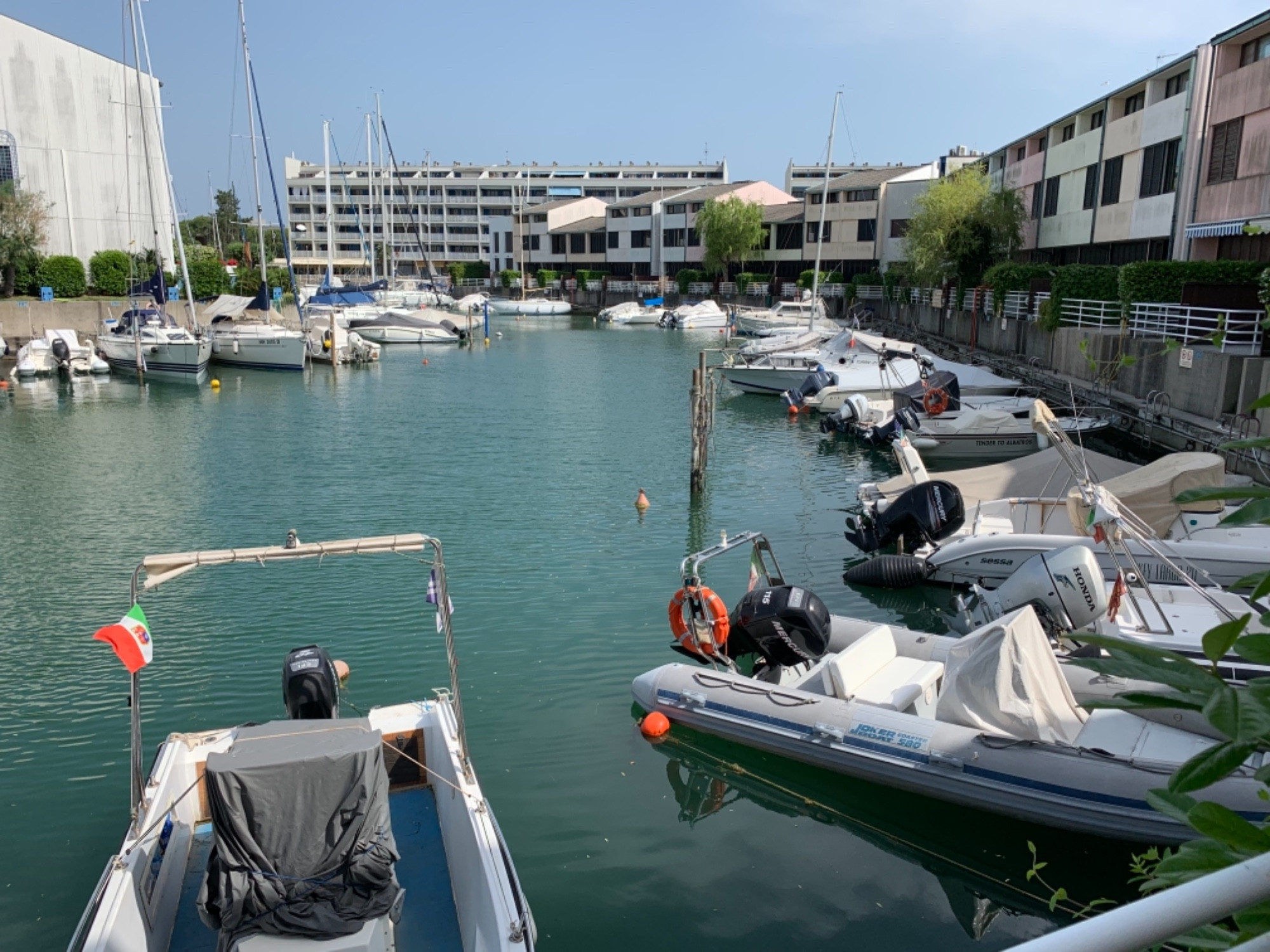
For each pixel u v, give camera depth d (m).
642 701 10.47
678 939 7.19
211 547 16.38
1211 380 20.59
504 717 10.45
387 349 54.47
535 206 108.25
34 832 8.46
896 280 59.28
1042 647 8.63
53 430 27.92
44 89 52.25
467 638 12.50
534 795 9.02
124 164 56.84
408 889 7.16
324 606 13.60
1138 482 13.16
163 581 7.05
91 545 16.50
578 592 14.22
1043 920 7.46
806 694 9.61
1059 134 42.38
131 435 27.19
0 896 7.61
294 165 122.31
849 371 30.98
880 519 15.36
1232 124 27.14
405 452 24.67
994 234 45.12
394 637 12.53
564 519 18.22
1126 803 7.75
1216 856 1.47
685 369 44.28
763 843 8.37
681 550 16.34
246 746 5.82
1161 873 1.50
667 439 26.73
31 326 46.31
